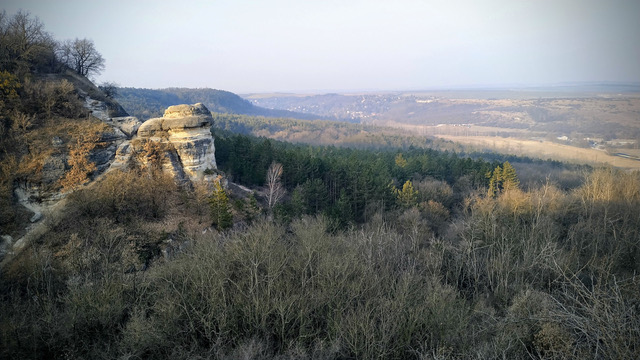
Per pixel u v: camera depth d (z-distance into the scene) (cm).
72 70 7550
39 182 4922
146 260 4619
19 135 5116
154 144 5781
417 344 3422
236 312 3600
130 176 5444
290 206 6456
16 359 3039
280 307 3447
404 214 6988
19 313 3409
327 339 3491
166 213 5434
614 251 5234
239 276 4125
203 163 6191
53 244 4450
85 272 4150
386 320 3447
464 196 8688
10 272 4034
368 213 7394
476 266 5350
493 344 2984
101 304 3453
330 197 8125
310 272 4438
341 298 3872
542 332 2869
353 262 4350
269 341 3534
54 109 5706
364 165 8631
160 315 3441
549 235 5384
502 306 4438
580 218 6600
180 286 3900
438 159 11481
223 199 5431
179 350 3212
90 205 4856
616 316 2295
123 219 5031
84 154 5303
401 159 10969
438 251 5378
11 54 6194
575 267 4916
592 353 2403
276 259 4244
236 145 8606
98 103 6725
